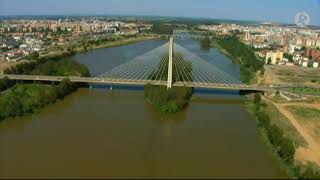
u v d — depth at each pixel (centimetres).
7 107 15975
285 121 16062
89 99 19300
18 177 10562
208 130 14838
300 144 13650
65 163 11462
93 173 10850
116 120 15825
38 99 17575
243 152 12575
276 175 11000
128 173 10881
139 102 18925
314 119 16588
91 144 13012
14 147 12656
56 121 15575
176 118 16375
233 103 19212
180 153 12388
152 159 11856
